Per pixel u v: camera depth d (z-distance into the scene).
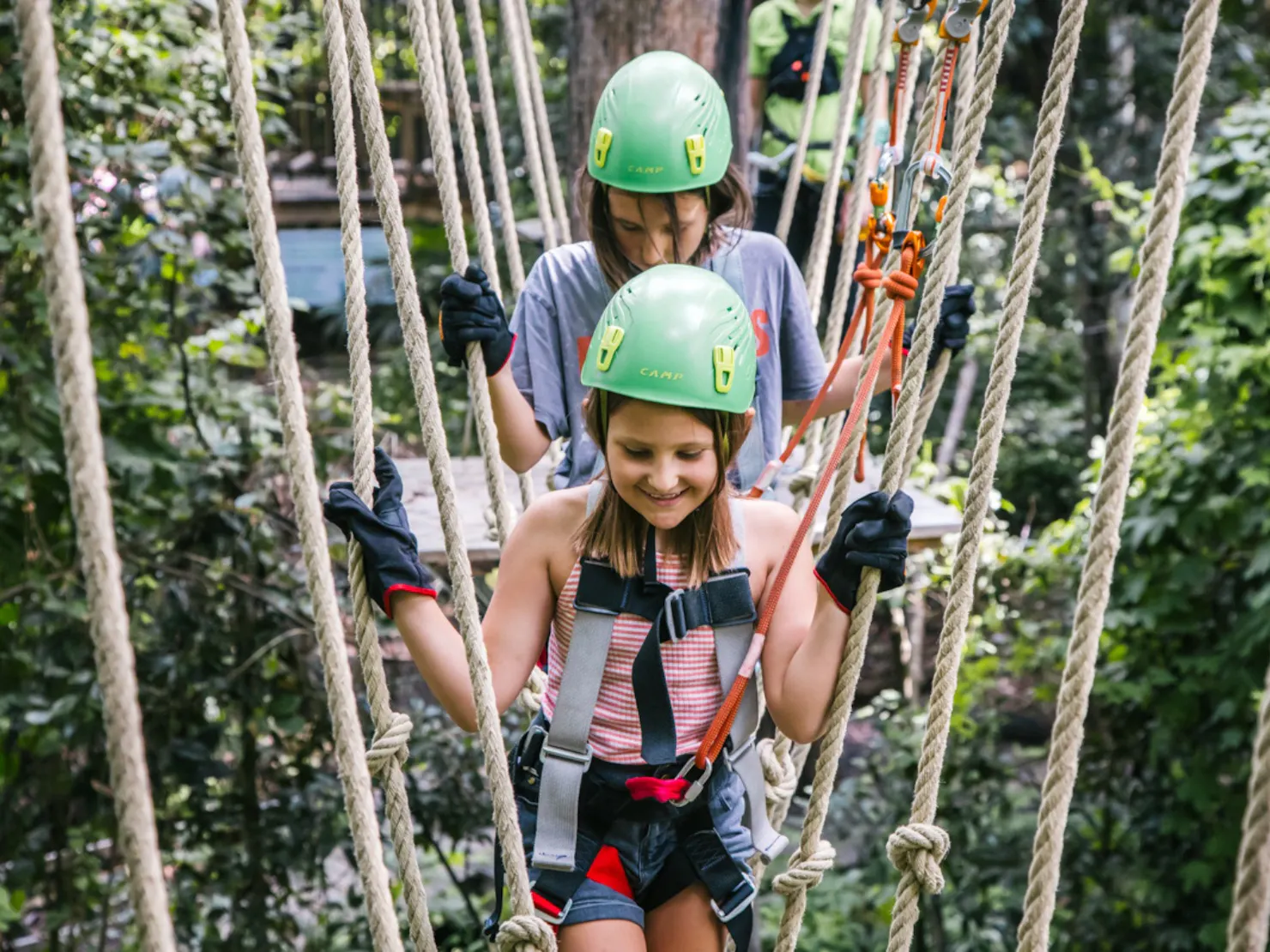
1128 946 7.19
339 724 1.65
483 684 1.89
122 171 5.91
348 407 6.58
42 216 1.09
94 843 6.26
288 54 6.84
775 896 7.82
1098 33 10.90
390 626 6.46
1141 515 6.57
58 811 6.11
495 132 3.51
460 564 1.93
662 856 2.08
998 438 1.78
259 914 6.21
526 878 1.88
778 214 5.73
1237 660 6.51
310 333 12.49
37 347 5.71
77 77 5.86
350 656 6.61
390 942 1.65
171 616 6.02
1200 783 6.73
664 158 2.40
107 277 5.88
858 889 7.73
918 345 1.90
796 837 7.98
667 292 1.95
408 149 11.30
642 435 1.91
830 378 2.46
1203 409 6.49
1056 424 11.22
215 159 6.84
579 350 2.60
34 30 1.09
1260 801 1.13
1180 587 6.56
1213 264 6.23
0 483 5.57
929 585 7.08
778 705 1.99
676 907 2.09
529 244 9.84
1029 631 7.31
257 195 1.60
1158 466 6.59
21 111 5.64
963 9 2.23
